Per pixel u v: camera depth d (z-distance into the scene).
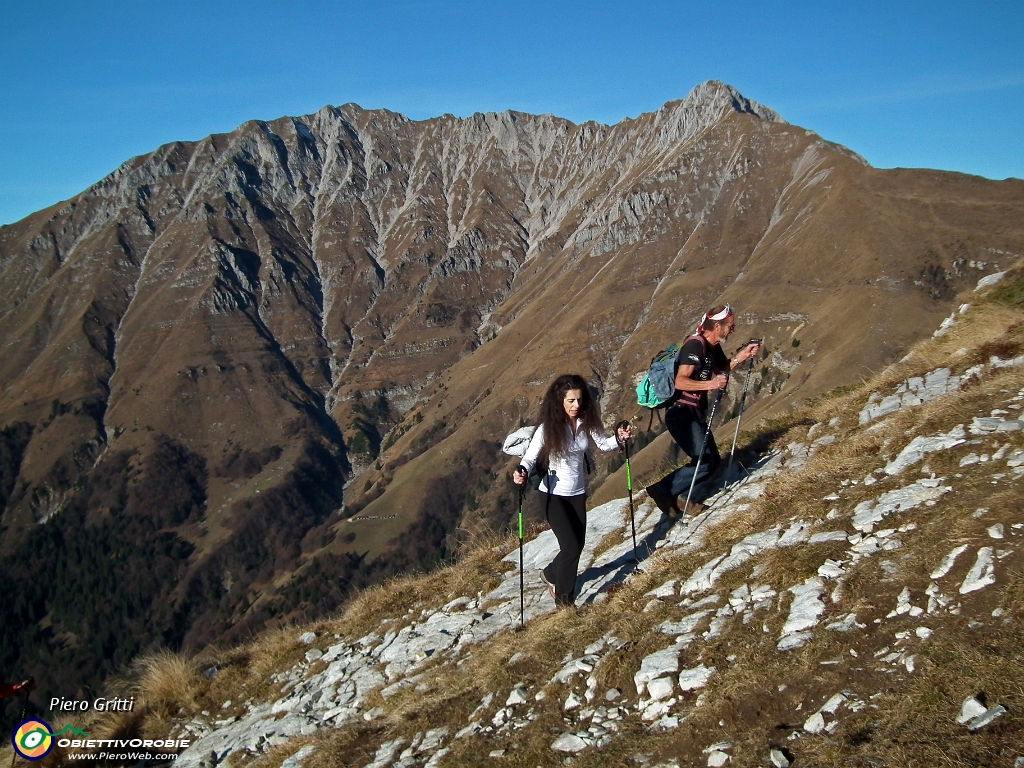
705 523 8.60
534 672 6.82
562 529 7.96
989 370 9.02
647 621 6.68
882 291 158.38
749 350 8.88
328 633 10.84
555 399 7.79
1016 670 4.18
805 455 9.51
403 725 6.88
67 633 161.12
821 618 5.51
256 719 8.94
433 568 12.41
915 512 6.26
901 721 4.25
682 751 4.87
